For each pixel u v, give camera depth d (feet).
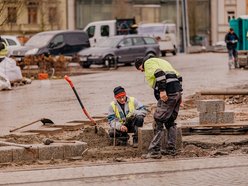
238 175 56.08
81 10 411.34
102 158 65.00
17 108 106.52
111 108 69.21
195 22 430.61
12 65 146.72
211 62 215.72
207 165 60.34
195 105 101.60
